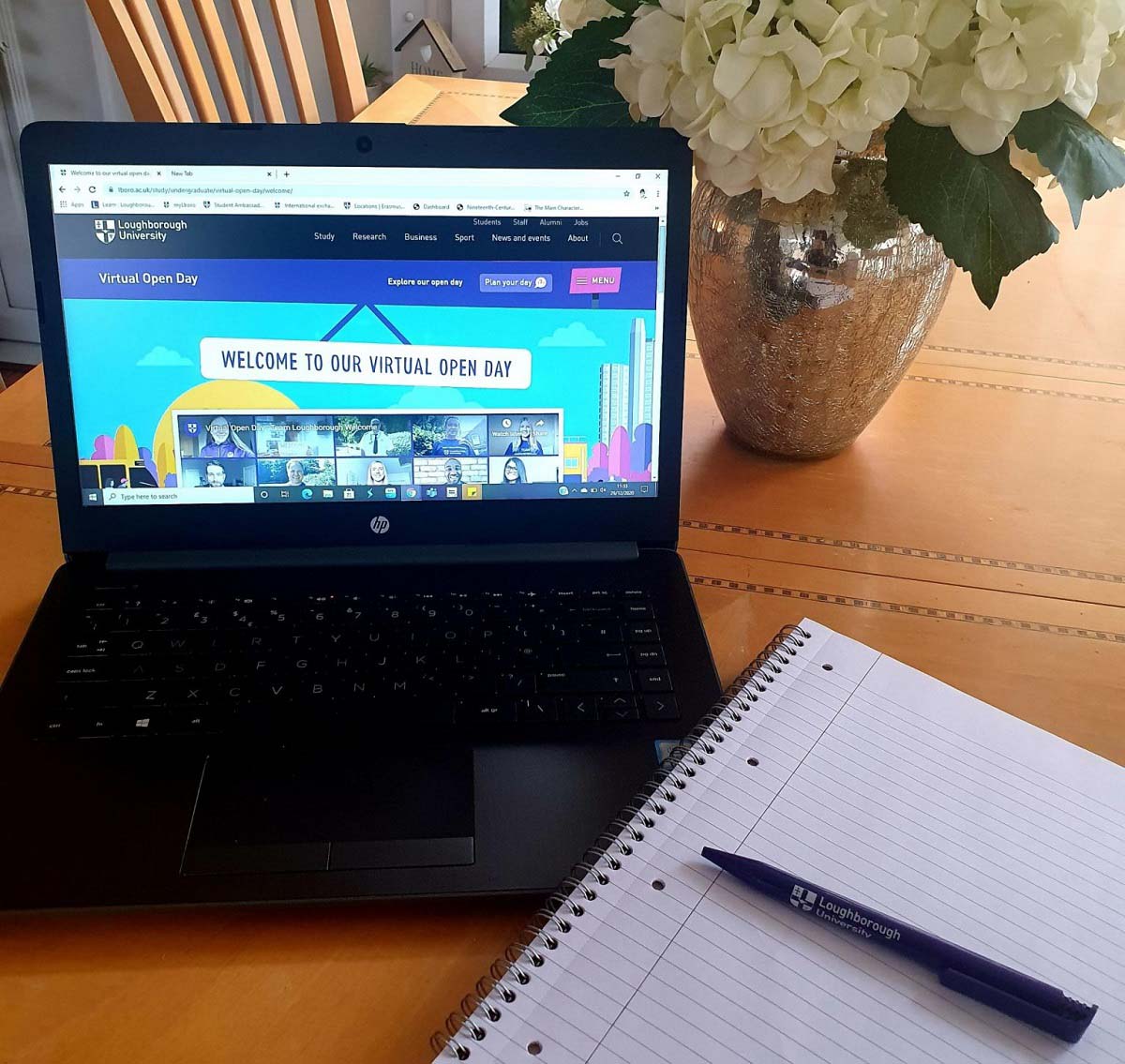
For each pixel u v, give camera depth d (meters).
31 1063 0.41
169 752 0.53
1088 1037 0.40
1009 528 0.75
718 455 0.82
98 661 0.57
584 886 0.45
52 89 2.12
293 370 0.65
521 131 0.64
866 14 0.57
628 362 0.66
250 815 0.50
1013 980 0.41
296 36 1.42
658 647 0.60
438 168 0.64
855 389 0.75
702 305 0.75
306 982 0.45
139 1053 0.42
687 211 0.65
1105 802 0.50
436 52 2.04
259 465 0.66
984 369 0.95
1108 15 0.57
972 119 0.59
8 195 2.24
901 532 0.75
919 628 0.66
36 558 0.69
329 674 0.57
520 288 0.65
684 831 0.48
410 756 0.53
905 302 0.71
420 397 0.66
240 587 0.63
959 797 0.50
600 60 0.68
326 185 0.64
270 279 0.64
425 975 0.45
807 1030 0.40
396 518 0.67
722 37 0.59
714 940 0.43
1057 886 0.46
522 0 2.08
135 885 0.47
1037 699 0.60
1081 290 1.08
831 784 0.50
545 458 0.67
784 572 0.70
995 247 0.61
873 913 0.43
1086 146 0.60
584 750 0.54
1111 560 0.72
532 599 0.64
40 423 0.84
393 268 0.65
